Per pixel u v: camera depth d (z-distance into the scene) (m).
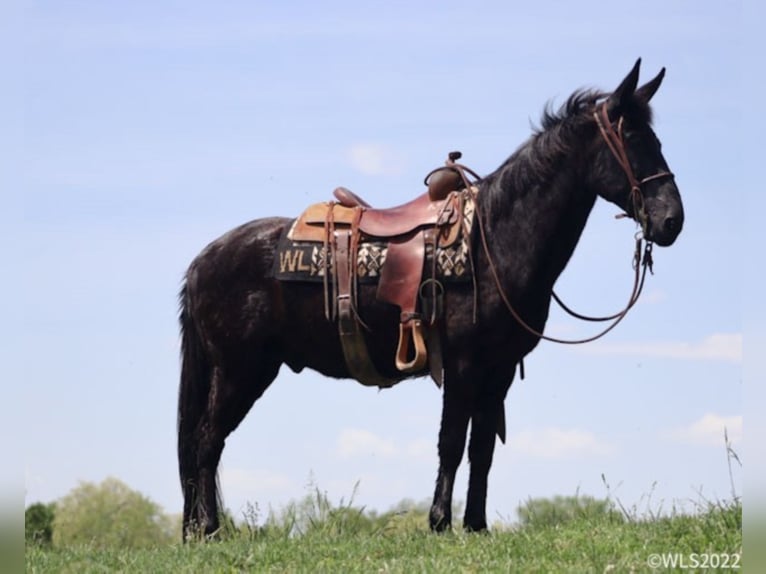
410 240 12.23
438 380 12.05
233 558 10.63
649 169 11.64
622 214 11.89
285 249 12.90
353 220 12.70
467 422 11.88
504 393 12.23
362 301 12.48
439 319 12.00
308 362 13.15
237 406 13.25
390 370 12.80
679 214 11.48
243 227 13.36
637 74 11.70
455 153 12.55
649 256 11.82
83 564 10.88
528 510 12.45
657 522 11.09
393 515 12.87
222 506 13.27
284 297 12.91
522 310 11.88
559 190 11.84
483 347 11.95
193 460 13.38
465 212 12.09
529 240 11.82
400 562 9.97
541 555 10.01
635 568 9.13
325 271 12.63
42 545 12.83
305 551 10.79
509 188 11.97
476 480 12.11
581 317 12.23
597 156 11.78
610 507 11.80
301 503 12.87
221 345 13.17
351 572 9.78
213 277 13.21
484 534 11.38
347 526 12.70
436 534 11.34
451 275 11.98
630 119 11.77
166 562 10.72
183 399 13.49
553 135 11.94
